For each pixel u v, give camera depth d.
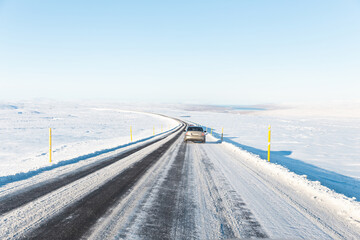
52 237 2.67
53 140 18.84
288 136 24.06
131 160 8.45
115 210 3.59
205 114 106.69
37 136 21.12
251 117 82.75
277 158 10.70
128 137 21.53
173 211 3.62
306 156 12.02
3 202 3.87
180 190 4.80
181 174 6.33
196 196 4.43
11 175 5.55
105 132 27.44
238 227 3.11
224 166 7.68
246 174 6.54
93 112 92.56
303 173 7.55
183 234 2.85
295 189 5.13
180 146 13.42
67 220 3.17
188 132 15.30
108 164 7.61
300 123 53.31
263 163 7.95
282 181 5.83
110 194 4.41
